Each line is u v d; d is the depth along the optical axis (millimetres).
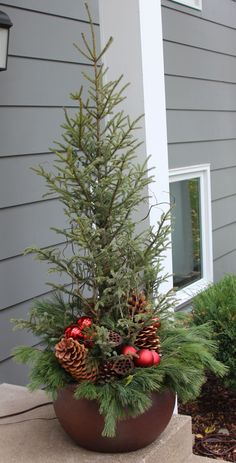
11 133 2727
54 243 2973
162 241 2061
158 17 2799
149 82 2754
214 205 5488
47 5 2928
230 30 5723
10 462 1876
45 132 2922
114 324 1963
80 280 2006
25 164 2807
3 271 2695
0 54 2393
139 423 1868
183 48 4875
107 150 1983
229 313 3109
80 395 1813
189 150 5039
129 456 1900
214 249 5508
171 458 2062
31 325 1999
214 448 2945
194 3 5051
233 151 5840
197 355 2035
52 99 2967
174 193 4957
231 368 3100
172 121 4770
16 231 2758
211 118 5383
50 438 2031
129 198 1993
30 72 2834
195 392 1993
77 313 2074
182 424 2158
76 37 3117
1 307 2686
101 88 1990
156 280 2105
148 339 1953
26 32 2809
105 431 1758
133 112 2758
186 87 4949
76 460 1876
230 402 3488
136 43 2719
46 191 2906
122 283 1955
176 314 2293
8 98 2709
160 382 1927
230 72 5738
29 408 2293
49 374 1911
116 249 1995
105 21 2793
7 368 2723
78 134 1950
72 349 1840
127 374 1893
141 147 2756
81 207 1979
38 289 2881
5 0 2688
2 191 2682
